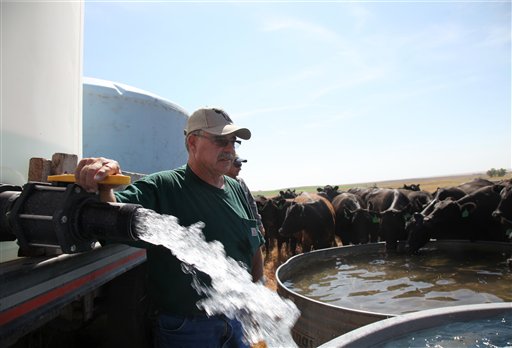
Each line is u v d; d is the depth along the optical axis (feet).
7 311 4.51
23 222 4.63
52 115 7.02
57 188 4.79
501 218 25.39
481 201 29.37
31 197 4.78
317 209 35.01
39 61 6.64
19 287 4.69
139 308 9.87
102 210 4.80
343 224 39.32
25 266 4.86
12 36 6.05
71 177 4.91
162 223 5.86
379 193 43.96
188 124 8.45
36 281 5.00
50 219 4.47
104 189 5.54
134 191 7.20
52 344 8.74
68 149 7.65
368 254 26.32
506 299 16.24
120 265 7.51
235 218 8.53
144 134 20.07
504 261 24.20
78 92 8.23
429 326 8.43
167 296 7.61
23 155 6.22
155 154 20.70
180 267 7.59
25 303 4.79
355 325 11.16
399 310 15.12
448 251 28.02
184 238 6.59
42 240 4.72
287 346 9.16
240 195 9.63
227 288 7.52
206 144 8.16
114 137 18.92
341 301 16.51
